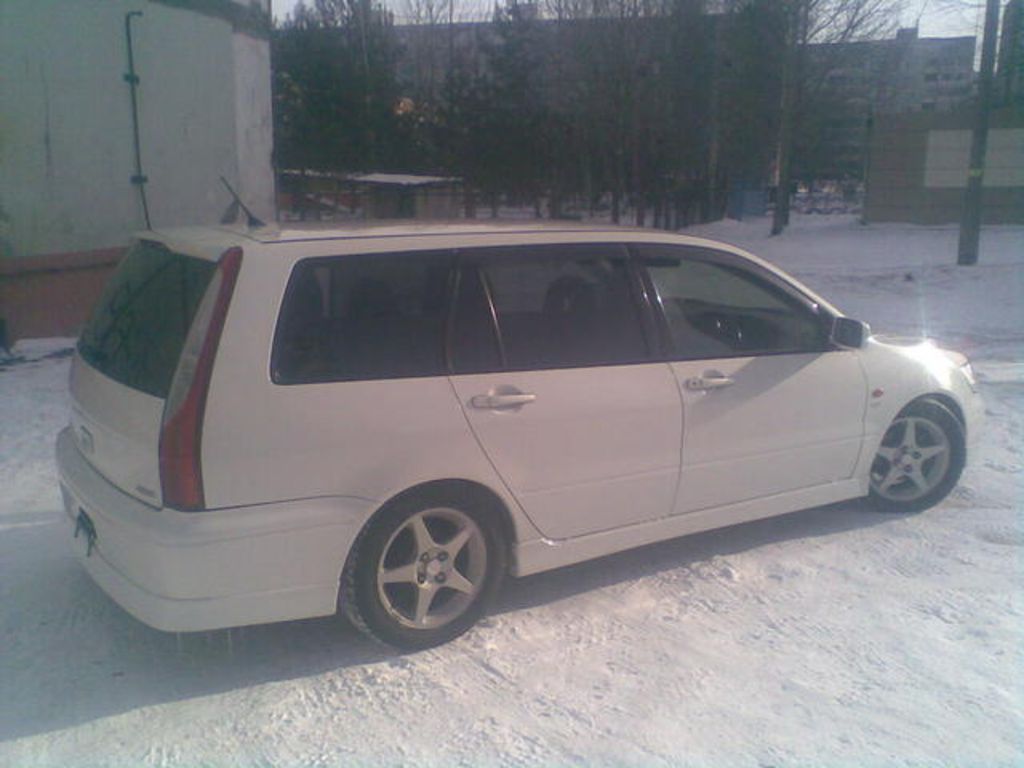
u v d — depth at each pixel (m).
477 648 4.43
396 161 32.28
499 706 3.96
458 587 4.46
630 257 4.95
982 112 17.45
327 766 3.57
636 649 4.42
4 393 8.91
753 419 5.19
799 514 6.10
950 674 4.18
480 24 41.59
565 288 4.73
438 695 4.04
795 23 25.36
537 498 4.58
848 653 4.37
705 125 29.42
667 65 28.05
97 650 4.44
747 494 5.29
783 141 25.80
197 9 13.11
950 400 6.05
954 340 12.46
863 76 40.56
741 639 4.50
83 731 3.81
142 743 3.73
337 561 4.09
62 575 5.22
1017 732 3.77
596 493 4.75
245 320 3.94
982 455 7.26
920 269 18.05
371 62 33.47
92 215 11.60
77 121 11.30
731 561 5.37
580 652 4.39
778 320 5.44
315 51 31.55
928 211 25.55
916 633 4.54
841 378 5.52
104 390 4.34
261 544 3.93
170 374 3.96
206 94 13.45
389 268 4.31
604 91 28.19
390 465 4.15
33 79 10.72
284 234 4.32
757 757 3.62
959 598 4.90
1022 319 13.78
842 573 5.21
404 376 4.24
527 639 4.52
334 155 31.20
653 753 3.64
